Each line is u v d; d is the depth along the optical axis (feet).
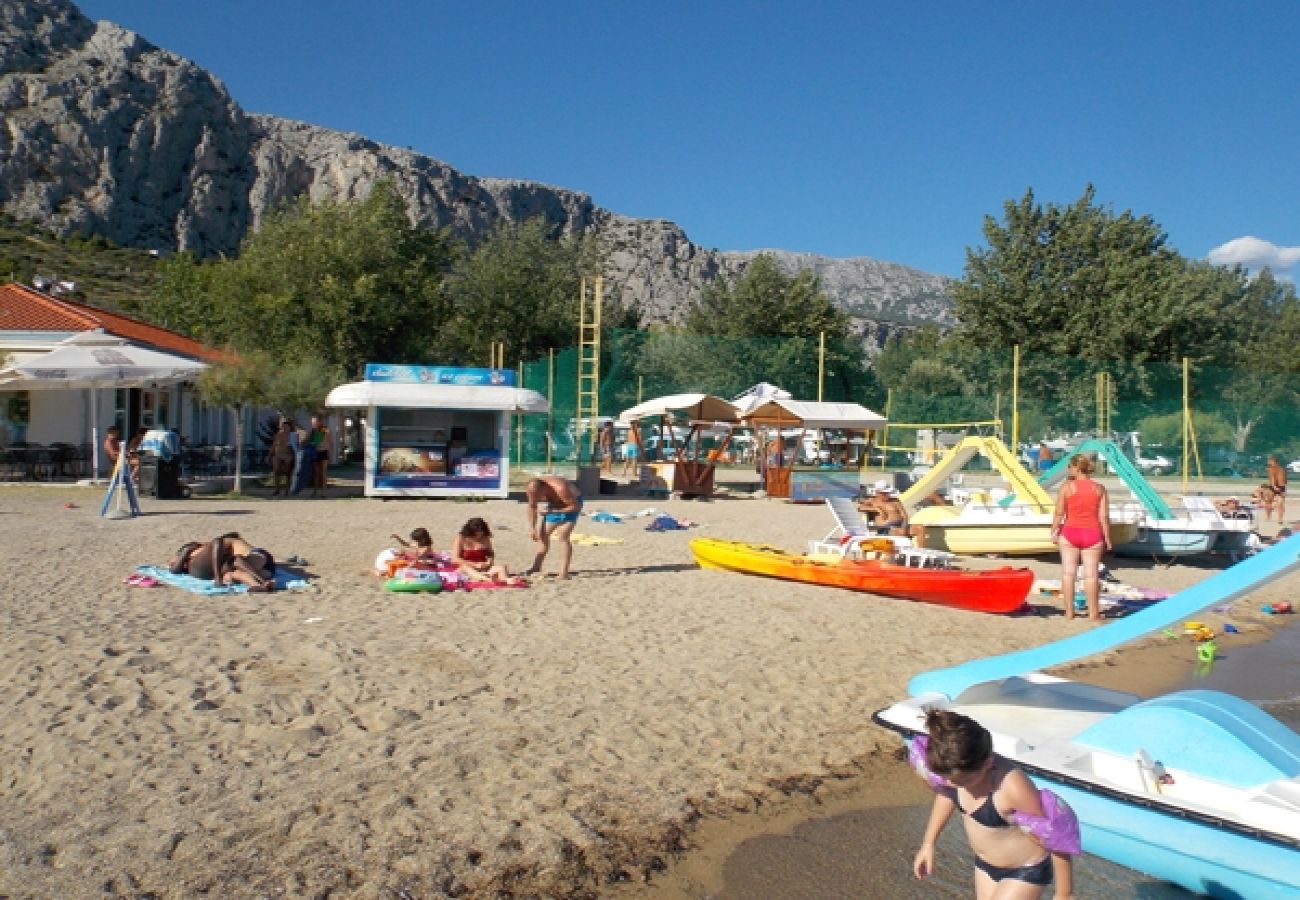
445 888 15.19
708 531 58.65
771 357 135.33
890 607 36.52
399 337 129.59
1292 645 36.83
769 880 16.61
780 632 31.73
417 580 35.58
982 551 51.75
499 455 75.00
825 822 18.97
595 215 638.94
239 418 76.54
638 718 23.03
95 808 16.78
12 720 20.52
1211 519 50.88
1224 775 16.61
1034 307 151.74
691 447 138.00
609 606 34.35
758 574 41.14
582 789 19.01
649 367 138.51
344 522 57.21
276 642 27.32
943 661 29.68
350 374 125.39
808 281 188.55
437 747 20.27
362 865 15.53
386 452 73.05
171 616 30.12
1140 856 16.48
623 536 54.65
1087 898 15.98
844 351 139.03
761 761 21.42
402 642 28.04
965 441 57.57
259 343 123.34
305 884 14.82
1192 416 110.11
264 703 22.26
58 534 48.42
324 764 19.15
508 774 19.34
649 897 15.81
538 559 40.01
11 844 15.42
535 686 24.72
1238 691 30.14
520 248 208.23
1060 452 100.94
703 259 593.42
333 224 129.70
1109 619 37.17
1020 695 21.53
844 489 80.64
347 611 31.83
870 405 135.33
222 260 147.54
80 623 28.66
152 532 50.24
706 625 32.14
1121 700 21.25
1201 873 15.81
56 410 89.61
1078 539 36.73
